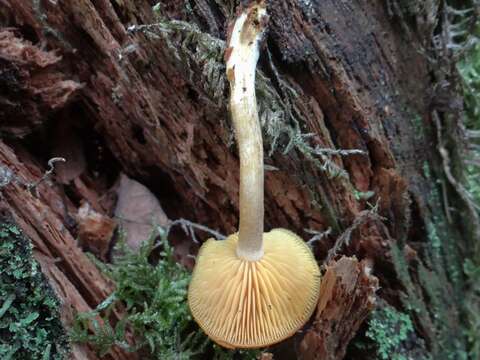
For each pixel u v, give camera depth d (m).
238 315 0.11
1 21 0.14
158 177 0.17
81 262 0.13
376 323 0.15
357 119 0.14
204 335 0.14
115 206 0.16
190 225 0.16
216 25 0.13
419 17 0.15
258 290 0.12
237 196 0.15
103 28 0.14
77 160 0.16
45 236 0.13
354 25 0.14
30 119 0.15
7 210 0.12
